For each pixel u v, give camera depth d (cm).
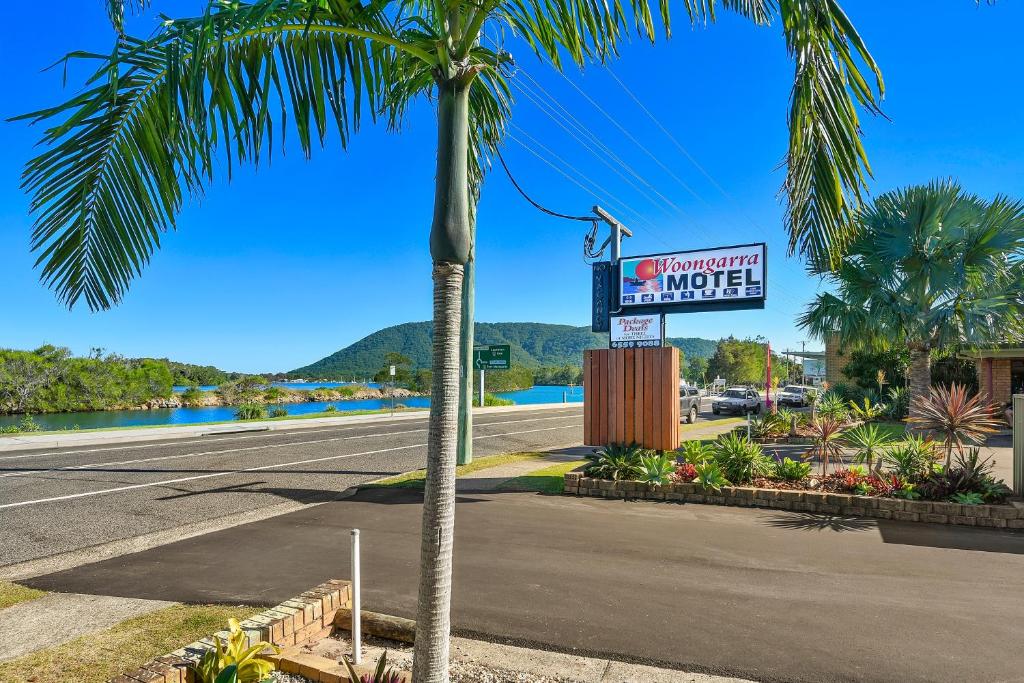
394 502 896
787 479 905
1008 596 486
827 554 607
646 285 1169
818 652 385
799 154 259
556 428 2238
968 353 1942
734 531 700
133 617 448
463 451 1243
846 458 1250
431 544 271
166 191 306
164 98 295
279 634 357
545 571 554
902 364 2377
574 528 715
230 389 5084
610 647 394
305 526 748
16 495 959
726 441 988
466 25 288
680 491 869
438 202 276
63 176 296
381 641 385
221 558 613
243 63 305
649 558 594
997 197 1402
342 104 327
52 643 399
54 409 3738
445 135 279
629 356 1023
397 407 3781
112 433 1859
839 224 267
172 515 820
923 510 747
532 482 1025
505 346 3297
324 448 1588
